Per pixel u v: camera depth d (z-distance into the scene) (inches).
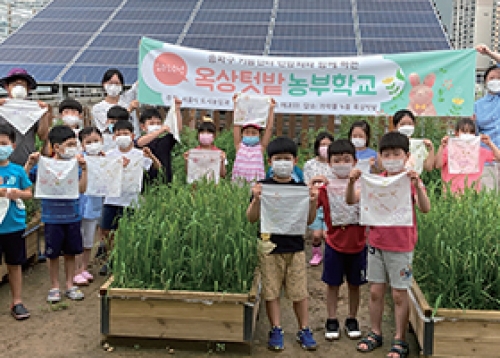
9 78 207.2
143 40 291.0
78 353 152.9
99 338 162.9
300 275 154.8
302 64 290.2
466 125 220.5
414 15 601.3
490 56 272.8
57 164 179.0
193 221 159.2
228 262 161.3
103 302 154.4
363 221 148.3
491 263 147.9
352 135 211.9
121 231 167.8
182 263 164.9
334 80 289.9
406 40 533.3
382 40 535.8
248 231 167.8
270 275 153.6
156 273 163.0
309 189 148.7
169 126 228.1
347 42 537.3
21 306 178.4
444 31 550.0
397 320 151.6
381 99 287.4
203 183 208.1
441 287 154.6
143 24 631.8
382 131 317.7
